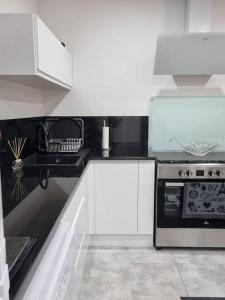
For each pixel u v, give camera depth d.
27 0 2.21
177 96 2.68
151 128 2.72
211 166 2.14
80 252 1.63
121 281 1.90
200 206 2.21
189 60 2.27
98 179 2.25
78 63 2.64
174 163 2.15
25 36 1.38
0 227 0.54
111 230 2.33
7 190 1.32
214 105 2.68
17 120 1.99
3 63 1.40
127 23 2.58
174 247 2.34
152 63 2.64
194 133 2.73
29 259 0.70
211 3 2.30
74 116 2.73
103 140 2.61
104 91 2.68
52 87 2.44
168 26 2.57
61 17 2.57
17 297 0.59
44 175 1.64
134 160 2.22
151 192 2.27
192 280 1.91
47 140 2.49
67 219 1.19
